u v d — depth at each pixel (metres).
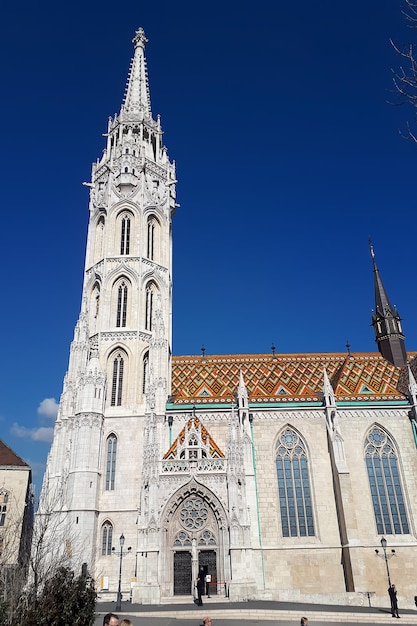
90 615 20.19
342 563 50.12
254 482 52.53
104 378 57.72
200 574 44.66
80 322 62.69
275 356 70.50
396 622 36.09
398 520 52.81
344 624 35.25
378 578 49.69
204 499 48.09
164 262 68.62
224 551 46.00
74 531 48.88
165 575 45.66
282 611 37.25
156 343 59.75
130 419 56.72
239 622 34.69
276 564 49.97
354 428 56.75
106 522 51.97
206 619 19.73
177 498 47.91
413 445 56.03
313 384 64.00
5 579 20.61
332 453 54.34
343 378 63.78
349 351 71.44
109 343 60.75
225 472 48.34
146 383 59.31
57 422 57.94
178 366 67.25
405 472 54.84
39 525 38.84
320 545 50.84
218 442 56.41
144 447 50.19
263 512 52.56
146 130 77.56
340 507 51.62
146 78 83.75
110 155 73.81
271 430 56.62
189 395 60.56
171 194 75.12
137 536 49.38
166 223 71.19
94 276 65.81
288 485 54.31
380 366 67.75
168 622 34.28
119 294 64.31
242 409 55.69
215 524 47.72
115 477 53.88
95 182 73.69
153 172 73.62
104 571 49.62
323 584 49.28
